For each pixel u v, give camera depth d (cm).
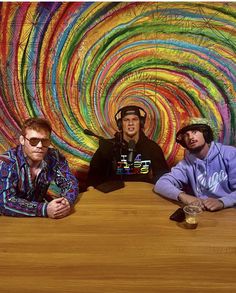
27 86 263
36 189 213
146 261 151
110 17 246
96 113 270
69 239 166
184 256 154
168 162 281
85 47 253
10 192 194
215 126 270
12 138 275
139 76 261
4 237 167
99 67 258
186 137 223
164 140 275
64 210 186
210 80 259
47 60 256
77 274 143
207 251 158
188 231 173
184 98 265
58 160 217
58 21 247
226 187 226
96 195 211
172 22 246
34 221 182
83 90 264
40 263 149
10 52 254
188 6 242
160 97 266
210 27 246
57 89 264
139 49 253
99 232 172
